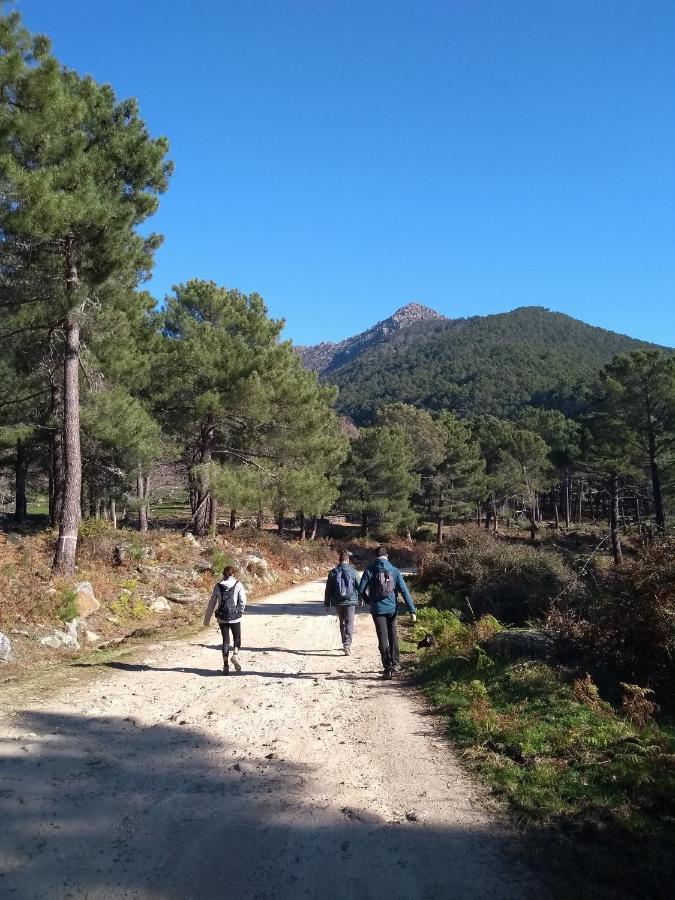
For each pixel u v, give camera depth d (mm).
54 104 12281
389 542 52219
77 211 12250
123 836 3912
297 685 8297
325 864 3668
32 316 14711
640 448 38719
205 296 26219
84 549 15836
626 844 3939
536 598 14289
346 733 6227
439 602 16578
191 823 4125
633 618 7496
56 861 3568
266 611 16562
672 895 3422
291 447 27031
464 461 60250
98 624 12156
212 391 23562
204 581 17656
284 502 26547
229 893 3346
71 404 14188
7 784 4586
